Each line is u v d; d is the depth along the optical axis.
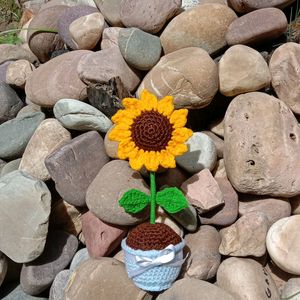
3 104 0.49
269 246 0.34
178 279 0.35
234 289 0.33
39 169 0.41
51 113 0.47
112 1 0.46
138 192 0.35
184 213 0.36
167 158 0.33
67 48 0.51
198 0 0.46
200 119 0.42
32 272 0.39
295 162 0.37
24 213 0.38
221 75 0.39
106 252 0.37
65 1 0.55
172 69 0.38
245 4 0.43
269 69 0.40
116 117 0.34
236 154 0.37
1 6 0.64
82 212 0.41
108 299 0.34
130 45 0.40
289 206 0.38
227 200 0.37
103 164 0.40
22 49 0.54
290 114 0.38
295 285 0.34
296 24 0.44
